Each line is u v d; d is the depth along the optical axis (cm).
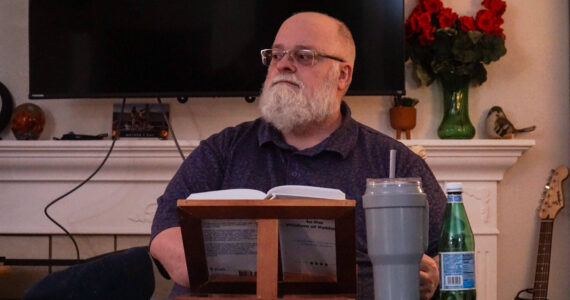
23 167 319
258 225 132
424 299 174
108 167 318
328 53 213
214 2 314
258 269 132
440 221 208
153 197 322
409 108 316
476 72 318
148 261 124
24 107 319
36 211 324
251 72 312
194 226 135
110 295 112
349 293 142
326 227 135
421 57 318
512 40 332
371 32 311
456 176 319
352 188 207
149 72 314
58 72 317
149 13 315
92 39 316
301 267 142
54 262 323
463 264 129
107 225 323
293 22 216
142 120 324
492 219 320
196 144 311
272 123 211
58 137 330
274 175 209
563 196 321
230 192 142
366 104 327
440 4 317
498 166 317
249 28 313
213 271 142
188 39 314
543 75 332
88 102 330
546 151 330
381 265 117
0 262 322
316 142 214
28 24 330
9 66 333
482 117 329
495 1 320
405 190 116
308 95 208
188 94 313
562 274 329
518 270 328
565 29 332
